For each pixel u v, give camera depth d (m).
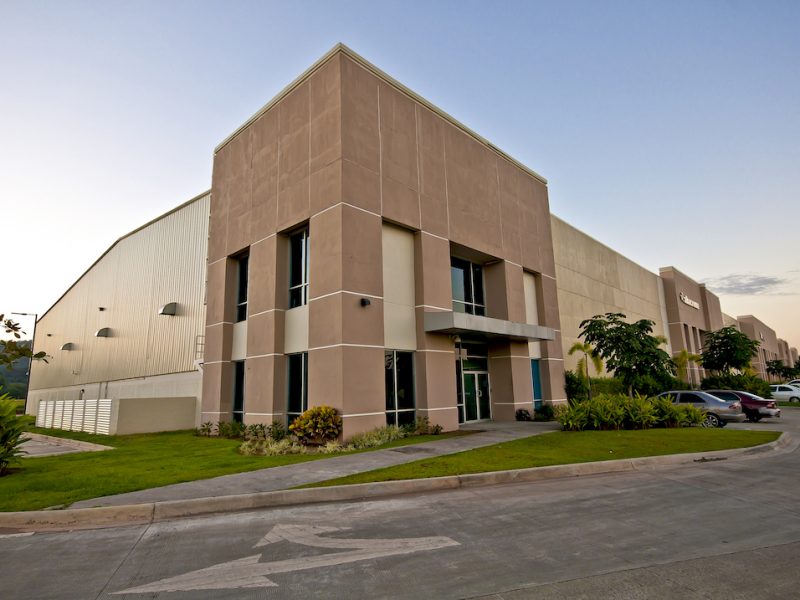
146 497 7.96
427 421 16.59
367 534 6.25
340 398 14.24
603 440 13.73
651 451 11.91
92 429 24.22
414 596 4.36
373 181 16.42
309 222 16.55
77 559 5.54
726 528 6.25
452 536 6.05
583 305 31.38
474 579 4.70
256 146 19.72
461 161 20.66
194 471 10.34
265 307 17.69
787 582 4.53
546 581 4.61
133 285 33.38
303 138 17.25
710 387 37.41
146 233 32.69
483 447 12.66
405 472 9.48
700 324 54.31
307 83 17.47
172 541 6.16
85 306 42.94
